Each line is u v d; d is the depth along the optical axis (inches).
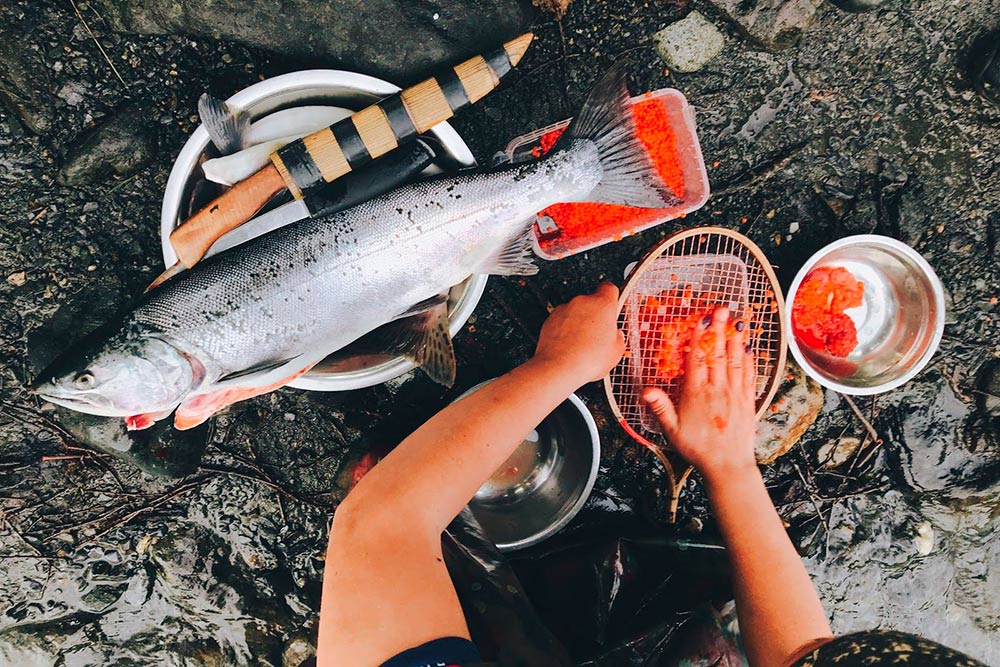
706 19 44.5
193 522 45.3
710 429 39.9
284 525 45.7
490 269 40.4
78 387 37.2
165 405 38.6
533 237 42.7
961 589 47.5
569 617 42.8
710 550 44.3
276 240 37.8
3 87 42.2
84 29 42.5
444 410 33.1
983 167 45.4
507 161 40.9
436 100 38.2
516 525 44.7
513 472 45.6
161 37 42.9
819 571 46.8
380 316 39.7
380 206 38.1
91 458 44.1
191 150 38.4
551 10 44.1
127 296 43.8
